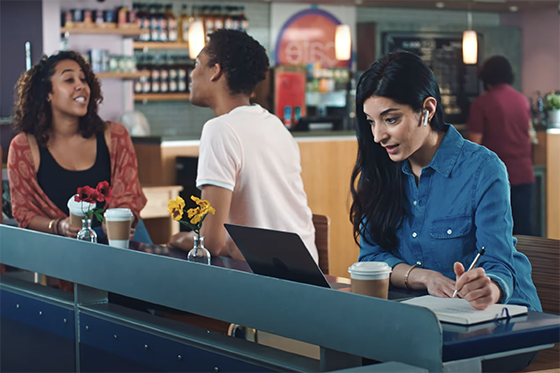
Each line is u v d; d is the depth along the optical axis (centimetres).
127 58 739
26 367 237
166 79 902
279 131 267
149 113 942
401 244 209
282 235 164
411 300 169
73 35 725
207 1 955
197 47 793
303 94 946
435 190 200
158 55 917
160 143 600
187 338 179
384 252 212
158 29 884
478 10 1088
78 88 308
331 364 152
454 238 197
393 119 187
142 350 192
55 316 221
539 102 889
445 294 182
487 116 636
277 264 174
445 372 134
